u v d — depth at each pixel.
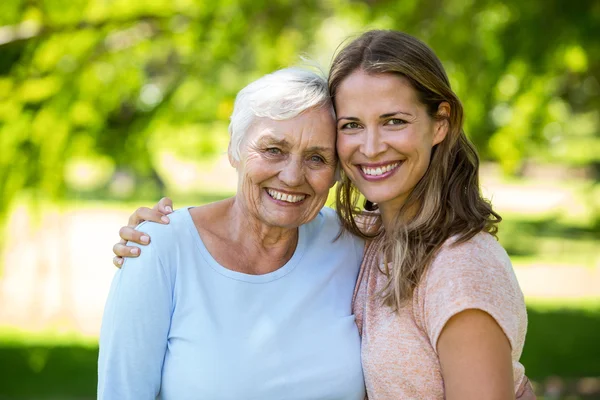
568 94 8.85
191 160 8.03
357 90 2.84
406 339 2.77
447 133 2.93
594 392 8.88
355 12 8.00
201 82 7.71
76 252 19.53
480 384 2.53
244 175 2.93
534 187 31.17
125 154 7.71
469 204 2.86
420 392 2.76
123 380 2.83
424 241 2.80
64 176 7.52
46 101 7.33
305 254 3.11
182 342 2.86
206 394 2.82
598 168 13.94
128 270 2.87
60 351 10.92
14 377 9.70
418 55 2.84
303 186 2.92
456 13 7.42
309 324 2.97
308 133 2.85
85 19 7.43
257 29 7.78
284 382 2.88
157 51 8.01
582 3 6.91
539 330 11.98
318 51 8.38
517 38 7.16
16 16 7.41
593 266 12.00
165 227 2.96
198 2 7.46
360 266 3.24
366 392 3.01
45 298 14.22
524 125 7.89
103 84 7.62
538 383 9.34
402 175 2.88
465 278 2.61
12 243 7.69
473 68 7.31
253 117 2.88
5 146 7.31
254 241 3.04
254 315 2.92
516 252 18.83
